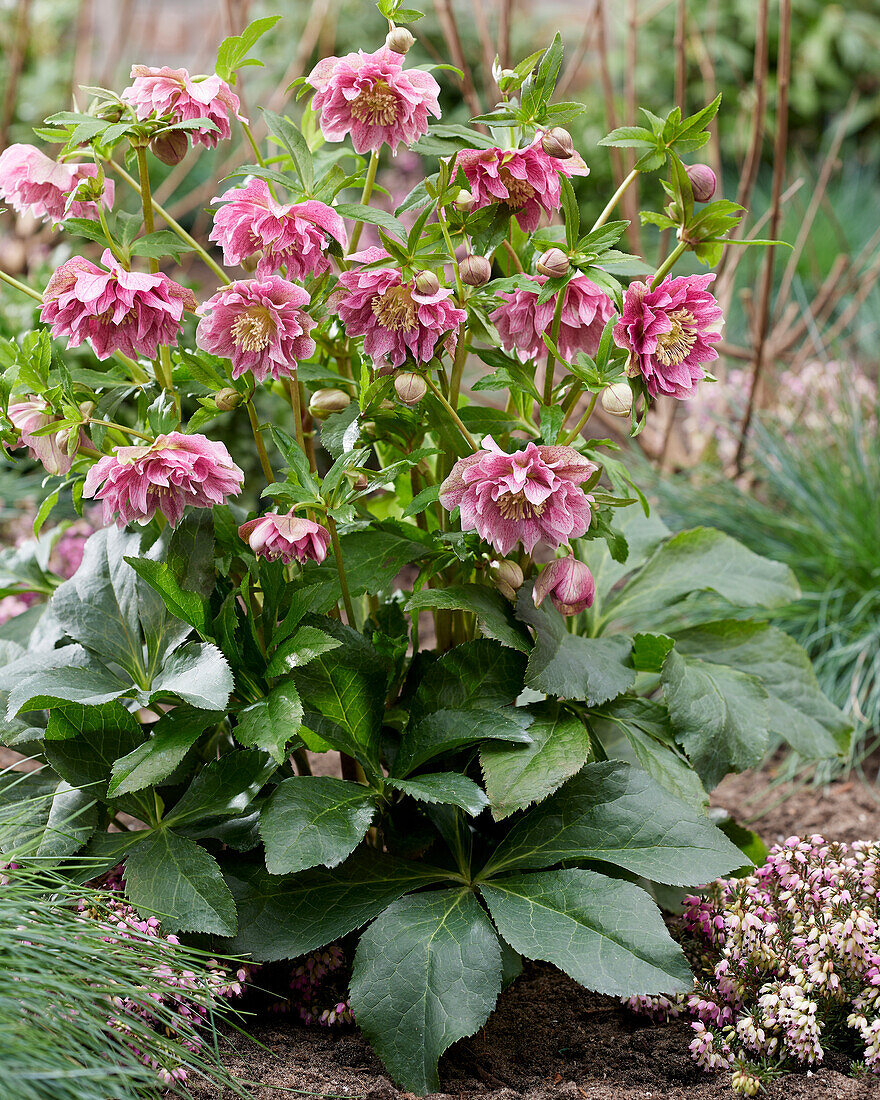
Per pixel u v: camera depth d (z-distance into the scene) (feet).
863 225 10.97
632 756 4.78
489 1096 4.32
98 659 4.58
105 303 4.30
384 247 4.37
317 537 4.38
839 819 5.30
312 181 4.48
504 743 4.53
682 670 4.71
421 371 4.43
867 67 13.62
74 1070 3.98
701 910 4.63
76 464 4.61
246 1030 4.48
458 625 4.80
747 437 6.57
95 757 4.47
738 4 13.46
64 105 11.77
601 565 5.05
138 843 4.45
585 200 12.20
